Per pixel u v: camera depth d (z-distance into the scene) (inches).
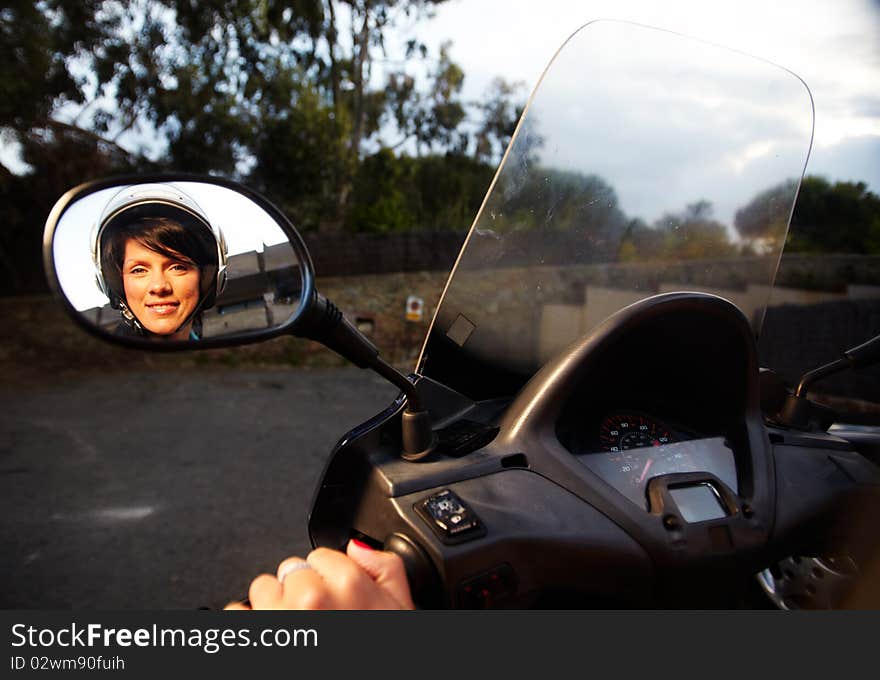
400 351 443.5
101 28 414.9
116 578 122.0
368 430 37.8
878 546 39.9
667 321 39.4
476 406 44.4
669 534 34.9
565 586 34.1
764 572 51.8
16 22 365.7
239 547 134.4
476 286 44.5
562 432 40.0
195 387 314.3
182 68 450.6
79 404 273.3
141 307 32.1
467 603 30.9
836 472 42.1
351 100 580.7
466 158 570.3
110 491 167.6
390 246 448.8
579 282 47.1
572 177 48.2
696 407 42.6
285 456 198.5
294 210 490.0
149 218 32.1
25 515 152.3
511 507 34.1
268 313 33.3
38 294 389.7
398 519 32.9
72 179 408.2
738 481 39.4
